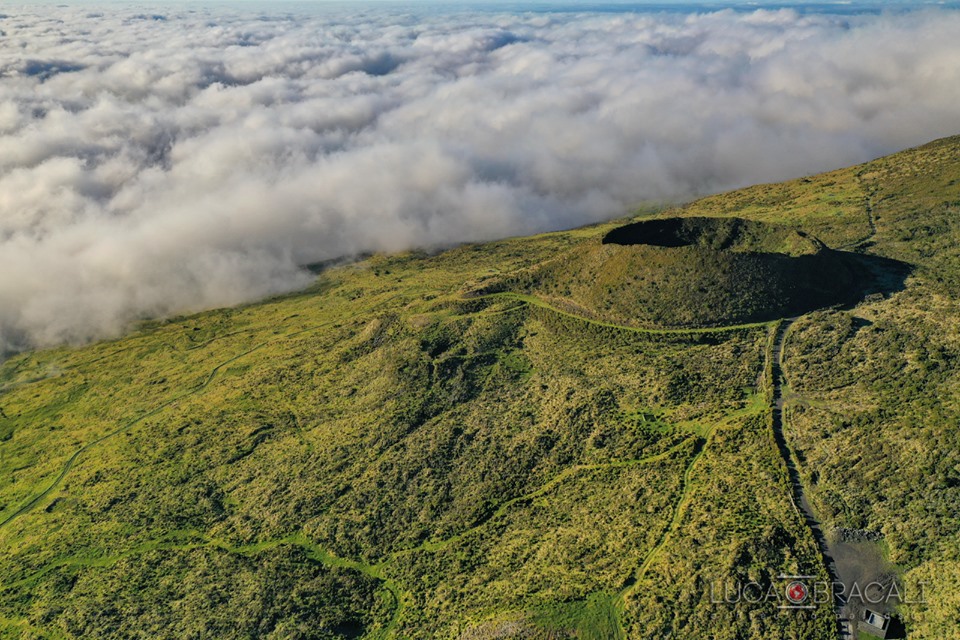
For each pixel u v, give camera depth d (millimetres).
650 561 120625
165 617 130375
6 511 172875
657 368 174125
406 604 127062
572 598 116062
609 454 152250
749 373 166250
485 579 127250
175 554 147500
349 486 159000
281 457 174250
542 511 142000
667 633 107625
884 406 141375
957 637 94938
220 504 162125
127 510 163875
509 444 162375
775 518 121562
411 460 162625
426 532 143375
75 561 150500
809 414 147375
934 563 107938
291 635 122188
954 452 122688
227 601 132000
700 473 138750
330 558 140750
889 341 164500
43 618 134625
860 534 116312
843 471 128625
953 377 144375
